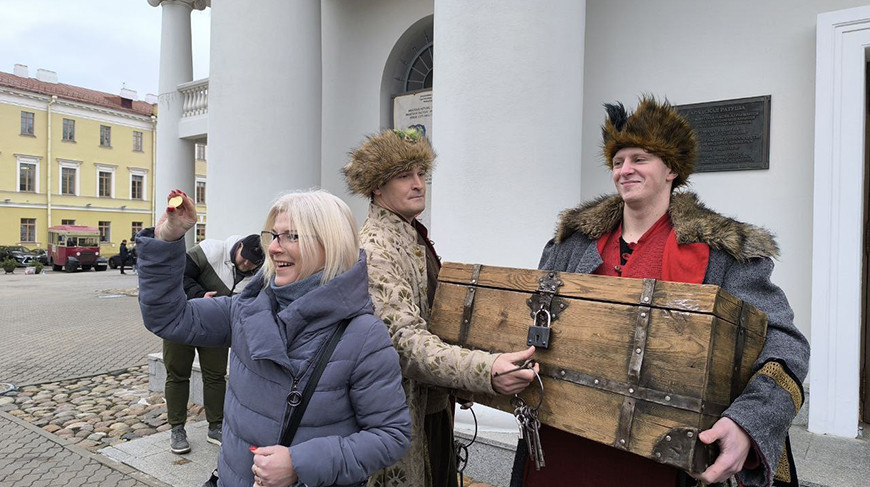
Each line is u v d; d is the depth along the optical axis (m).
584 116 4.31
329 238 1.46
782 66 3.55
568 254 1.82
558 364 1.49
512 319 1.63
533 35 3.32
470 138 3.40
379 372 1.43
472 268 1.83
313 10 5.05
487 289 1.75
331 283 1.44
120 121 43.16
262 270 1.62
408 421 1.47
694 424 1.22
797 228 3.48
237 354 1.51
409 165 1.88
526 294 1.63
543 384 1.51
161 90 10.43
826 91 3.25
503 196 3.35
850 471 2.67
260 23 4.78
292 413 1.38
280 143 4.80
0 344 8.08
